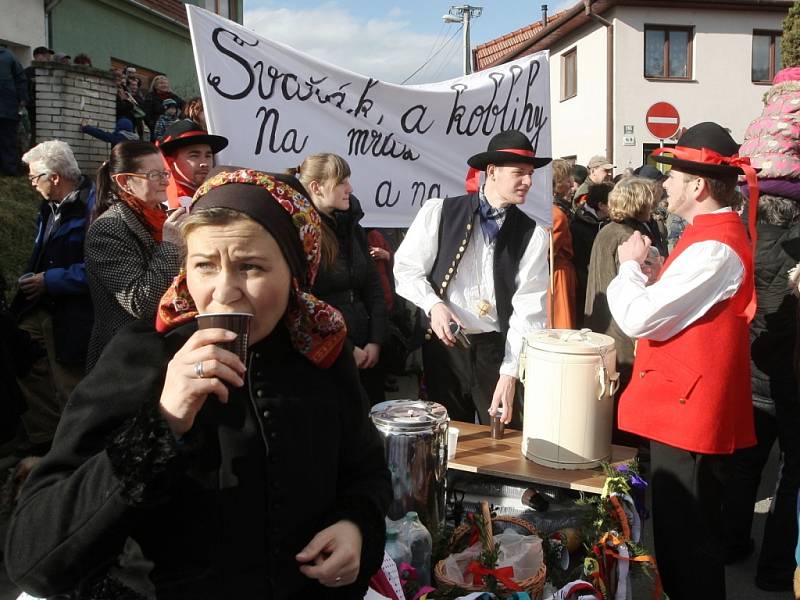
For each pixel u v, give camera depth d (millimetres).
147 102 9828
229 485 1201
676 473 2566
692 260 2461
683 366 2508
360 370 3631
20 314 3818
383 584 1846
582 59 18406
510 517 2492
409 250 3355
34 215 6684
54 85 8008
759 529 3949
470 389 3359
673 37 17094
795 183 3268
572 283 5199
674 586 2611
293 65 3652
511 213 3309
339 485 1423
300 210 1228
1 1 10891
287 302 1240
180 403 1046
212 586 1191
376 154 3967
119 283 2783
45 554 1074
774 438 3451
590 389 2662
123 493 1030
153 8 15336
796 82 3459
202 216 1123
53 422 3926
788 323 3201
